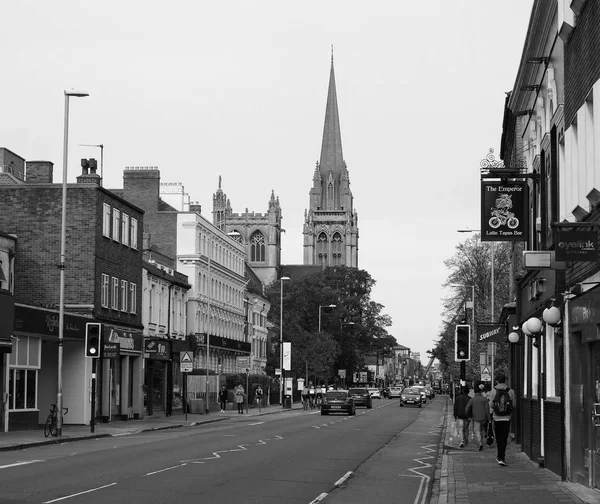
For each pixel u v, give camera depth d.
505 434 26.19
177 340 67.44
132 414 60.25
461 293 93.38
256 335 119.12
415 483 22.89
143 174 85.69
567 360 20.67
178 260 84.62
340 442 37.78
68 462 25.91
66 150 39.84
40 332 45.12
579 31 19.98
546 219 26.58
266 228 189.75
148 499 17.73
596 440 18.92
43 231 53.66
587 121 19.03
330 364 120.38
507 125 44.72
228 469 24.33
